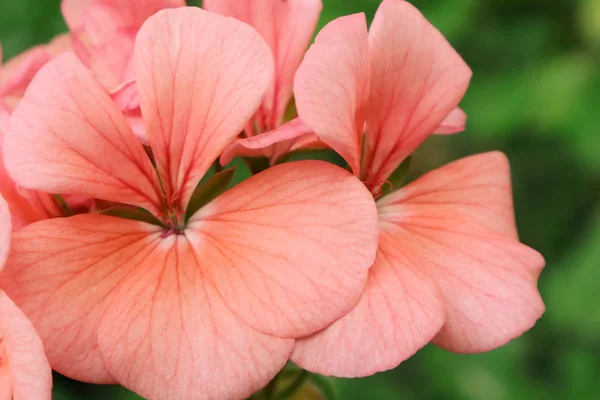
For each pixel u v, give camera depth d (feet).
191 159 0.56
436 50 0.58
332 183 0.54
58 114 0.54
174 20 0.55
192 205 0.56
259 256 0.53
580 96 0.85
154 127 0.55
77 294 0.53
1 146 0.55
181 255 0.55
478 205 0.60
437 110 0.58
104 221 0.55
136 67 0.55
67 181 0.53
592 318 0.82
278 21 0.60
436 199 0.60
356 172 0.55
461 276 0.56
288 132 0.55
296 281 0.53
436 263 0.57
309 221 0.53
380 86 0.57
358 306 0.53
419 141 0.59
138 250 0.55
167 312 0.53
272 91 0.60
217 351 0.52
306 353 0.53
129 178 0.55
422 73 0.57
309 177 0.54
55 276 0.53
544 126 0.85
